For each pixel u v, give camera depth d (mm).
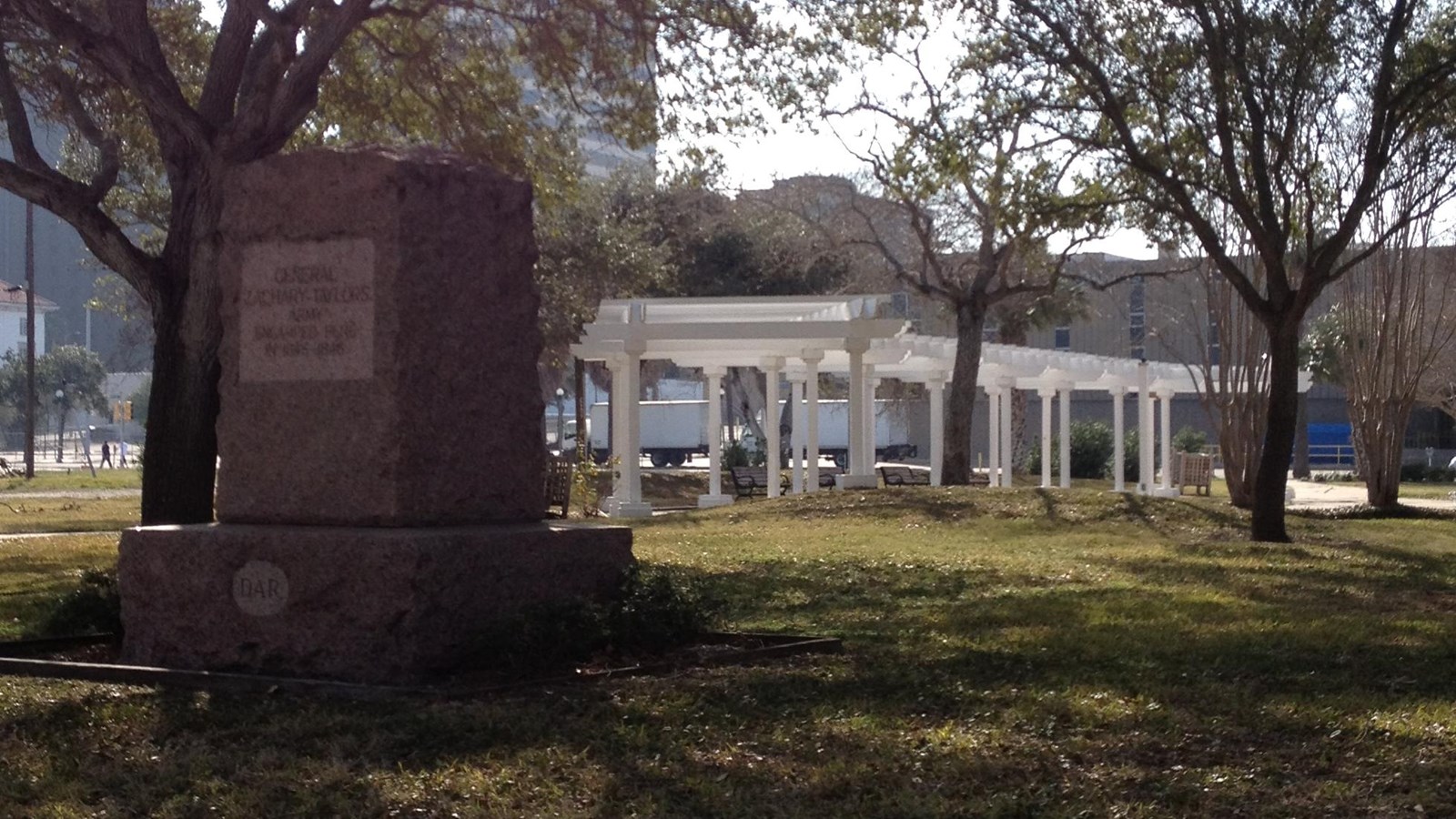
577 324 40312
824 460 55656
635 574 9633
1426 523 26562
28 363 49875
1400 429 30688
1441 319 32969
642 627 9227
